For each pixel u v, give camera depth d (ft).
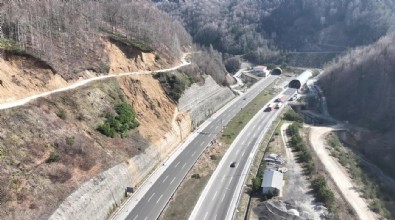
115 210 205.77
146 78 312.91
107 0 387.14
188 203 218.59
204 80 402.31
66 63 249.55
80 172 188.14
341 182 262.47
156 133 278.46
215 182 245.86
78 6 318.04
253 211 213.87
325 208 218.18
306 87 563.48
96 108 238.27
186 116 335.26
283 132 355.56
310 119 433.48
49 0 281.13
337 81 496.23
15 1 252.21
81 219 173.88
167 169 262.47
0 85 190.80
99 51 289.12
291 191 236.43
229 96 471.62
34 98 203.10
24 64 212.64
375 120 390.63
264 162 279.90
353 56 524.11
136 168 235.40
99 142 217.36
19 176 158.61
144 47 339.57
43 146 179.42
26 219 148.05
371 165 322.75
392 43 462.60
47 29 253.03
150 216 203.41
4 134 167.22
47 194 163.32
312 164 270.46
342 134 377.30
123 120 248.93
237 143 320.50
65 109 214.90
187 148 303.07
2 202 145.69
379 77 423.23
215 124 369.91
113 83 274.16
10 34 225.15
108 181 203.00
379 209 232.94
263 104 459.73
